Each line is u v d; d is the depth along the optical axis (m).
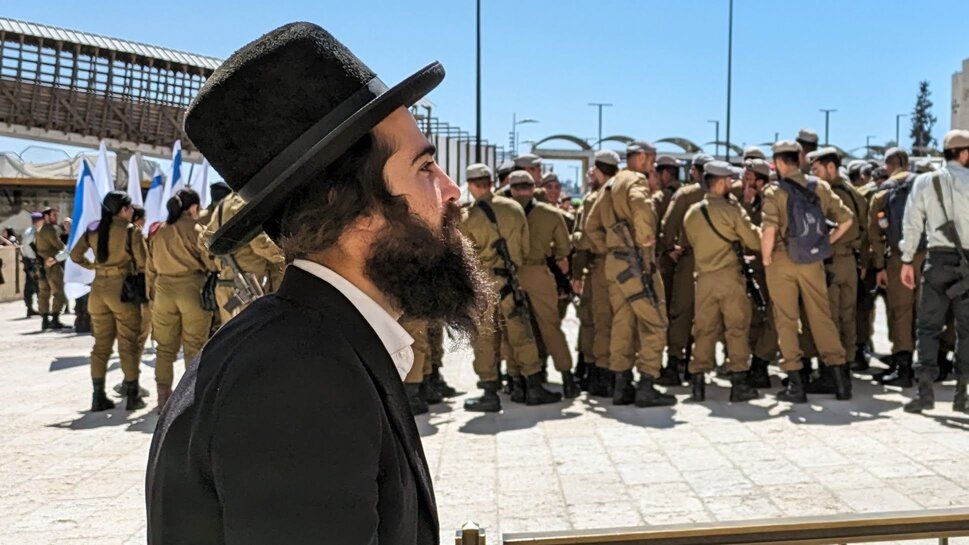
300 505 0.76
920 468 4.55
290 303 0.93
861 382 7.27
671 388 7.35
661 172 8.09
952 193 5.57
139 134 22.86
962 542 3.11
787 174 6.25
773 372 8.08
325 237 0.94
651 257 6.38
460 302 1.04
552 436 5.58
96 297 6.73
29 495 4.54
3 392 7.75
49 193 21.75
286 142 0.94
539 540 1.39
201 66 23.78
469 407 6.48
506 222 6.44
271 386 0.79
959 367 5.75
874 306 8.08
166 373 6.54
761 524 1.39
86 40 21.55
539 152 24.25
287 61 0.94
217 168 0.98
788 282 6.29
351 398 0.82
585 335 7.43
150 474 0.90
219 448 0.78
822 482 4.36
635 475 4.60
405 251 0.97
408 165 0.99
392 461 0.89
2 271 18.25
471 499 4.26
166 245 6.30
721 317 6.66
